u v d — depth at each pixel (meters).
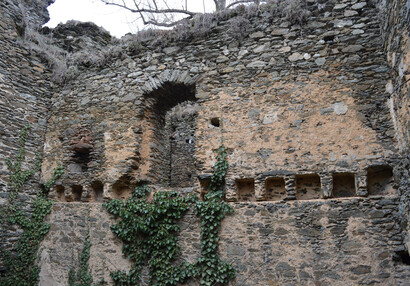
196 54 6.47
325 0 5.79
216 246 5.31
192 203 5.70
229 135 5.75
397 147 4.78
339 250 4.69
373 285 4.43
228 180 5.54
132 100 6.80
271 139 5.49
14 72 7.28
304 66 5.62
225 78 6.08
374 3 5.52
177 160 11.47
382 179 4.92
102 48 9.54
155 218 5.78
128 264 5.90
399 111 4.55
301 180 5.32
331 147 5.13
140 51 7.07
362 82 5.24
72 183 6.92
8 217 6.65
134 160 6.46
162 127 7.44
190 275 5.34
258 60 5.95
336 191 5.11
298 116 5.44
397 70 4.56
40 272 6.68
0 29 7.18
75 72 7.66
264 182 5.34
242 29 6.17
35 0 9.11
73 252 6.45
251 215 5.27
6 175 6.78
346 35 5.53
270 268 4.96
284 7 6.01
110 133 6.81
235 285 5.07
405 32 4.10
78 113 7.37
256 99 5.77
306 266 4.79
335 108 5.27
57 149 7.37
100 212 6.41
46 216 7.04
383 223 4.58
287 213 5.08
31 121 7.43
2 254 6.44
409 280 4.29
